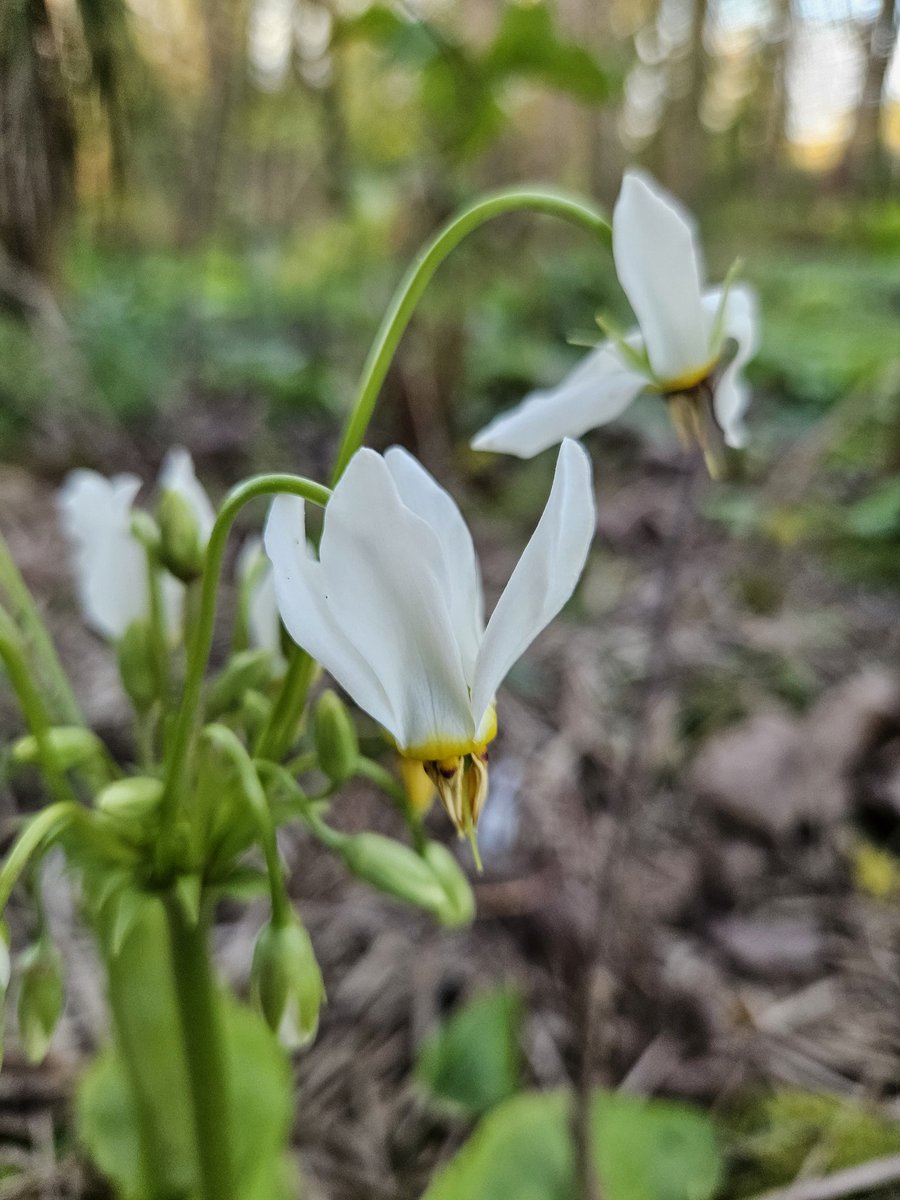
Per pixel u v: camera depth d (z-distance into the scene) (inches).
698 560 9.8
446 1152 4.4
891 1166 4.1
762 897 5.9
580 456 2.3
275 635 3.2
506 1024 4.6
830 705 7.1
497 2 13.4
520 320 15.8
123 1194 3.8
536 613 2.3
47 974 2.8
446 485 11.1
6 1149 4.1
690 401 3.2
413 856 2.9
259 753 2.8
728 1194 4.0
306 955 2.6
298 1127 4.5
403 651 2.4
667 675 7.7
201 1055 3.1
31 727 2.7
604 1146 4.0
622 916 5.5
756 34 20.4
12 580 3.3
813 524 10.4
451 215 11.0
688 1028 5.0
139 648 3.1
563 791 6.4
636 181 2.9
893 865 6.2
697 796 6.5
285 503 2.3
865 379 11.7
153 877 2.8
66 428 10.5
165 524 3.0
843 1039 5.0
